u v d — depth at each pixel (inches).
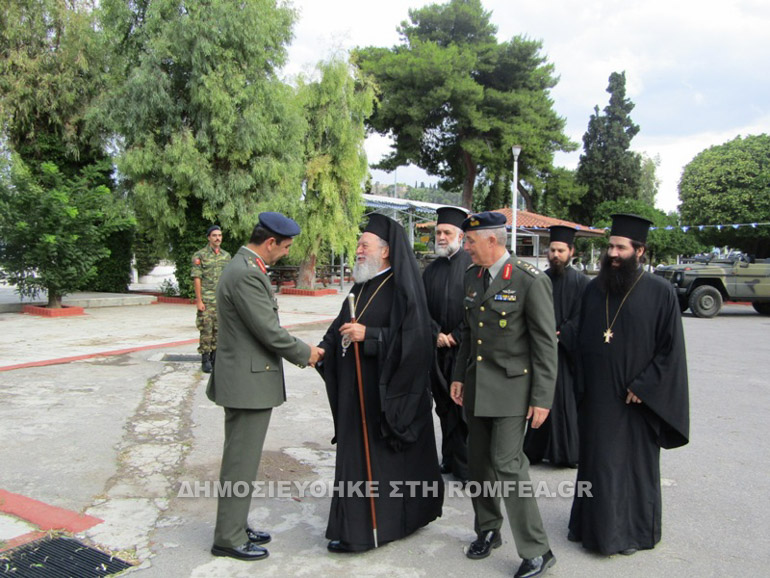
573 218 1561.3
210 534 144.1
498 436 130.2
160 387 279.7
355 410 139.2
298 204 711.7
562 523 155.6
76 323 489.1
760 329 538.0
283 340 131.3
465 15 1188.5
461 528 152.4
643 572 129.4
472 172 1261.1
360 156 763.4
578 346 146.0
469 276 143.3
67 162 694.5
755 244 895.1
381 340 136.3
